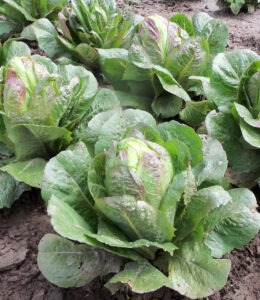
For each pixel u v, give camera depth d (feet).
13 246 3.14
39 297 2.80
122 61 3.94
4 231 3.26
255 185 3.43
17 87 2.95
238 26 6.61
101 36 4.65
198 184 2.62
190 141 2.64
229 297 2.81
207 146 2.80
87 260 2.55
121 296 2.74
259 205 3.38
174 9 7.38
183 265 2.46
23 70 3.06
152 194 2.34
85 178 2.61
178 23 4.39
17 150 3.19
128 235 2.49
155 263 2.58
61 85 3.34
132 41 3.92
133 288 2.25
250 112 3.23
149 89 4.02
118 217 2.33
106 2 4.79
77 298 2.77
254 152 3.27
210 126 3.27
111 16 4.60
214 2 7.71
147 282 2.30
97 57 4.48
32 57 3.63
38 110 3.02
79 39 4.80
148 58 3.85
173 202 2.32
